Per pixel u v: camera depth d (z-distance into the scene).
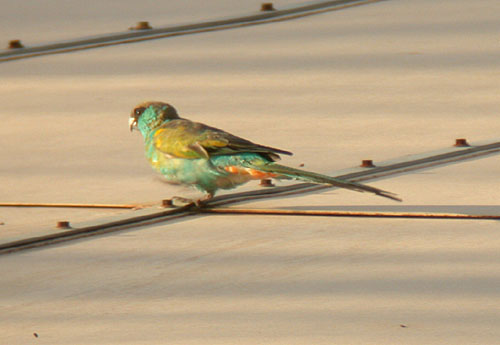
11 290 8.62
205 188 10.88
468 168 12.34
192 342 7.37
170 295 8.39
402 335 7.39
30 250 9.78
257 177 10.52
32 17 23.95
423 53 18.81
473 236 9.77
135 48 20.41
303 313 7.89
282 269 8.96
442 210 10.66
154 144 10.98
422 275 8.67
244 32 21.42
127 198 11.59
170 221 10.73
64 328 7.71
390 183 11.82
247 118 15.23
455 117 14.86
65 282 8.79
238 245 9.74
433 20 21.52
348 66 18.20
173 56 19.56
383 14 22.39
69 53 20.22
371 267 8.93
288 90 16.81
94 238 10.15
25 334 7.61
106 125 15.16
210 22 22.12
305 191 11.78
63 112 16.03
